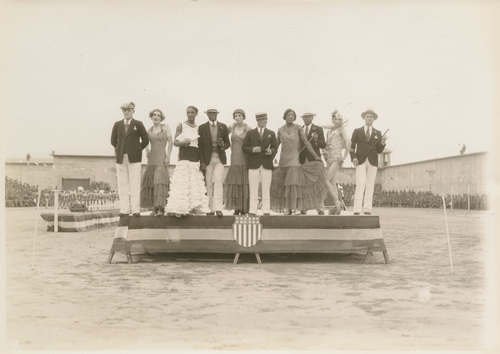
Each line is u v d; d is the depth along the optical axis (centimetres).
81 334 542
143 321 581
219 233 919
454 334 548
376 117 984
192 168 925
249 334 544
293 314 607
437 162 1642
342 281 777
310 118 972
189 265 924
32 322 579
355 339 534
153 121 948
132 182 927
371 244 923
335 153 1001
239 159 955
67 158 1505
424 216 1898
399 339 534
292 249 917
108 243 1232
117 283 761
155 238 925
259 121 938
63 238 1338
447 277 807
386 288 731
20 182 1808
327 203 1057
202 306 637
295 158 957
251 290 717
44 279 789
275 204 976
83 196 1591
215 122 952
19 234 1431
